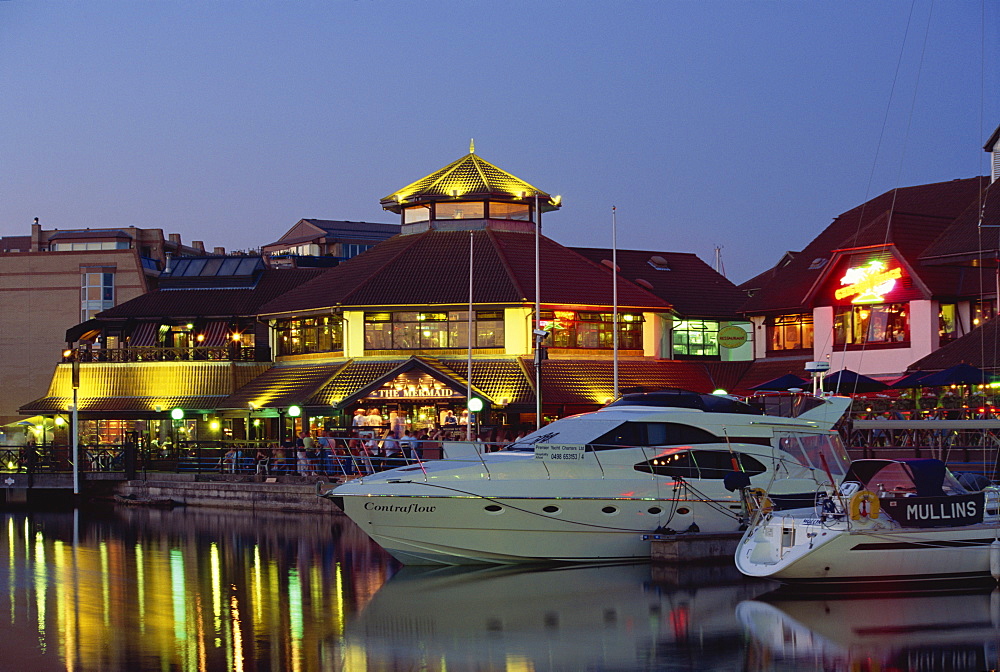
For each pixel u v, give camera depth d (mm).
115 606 28672
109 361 68125
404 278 60844
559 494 32406
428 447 46500
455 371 57906
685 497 33125
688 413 33719
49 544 39906
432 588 30172
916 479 29000
